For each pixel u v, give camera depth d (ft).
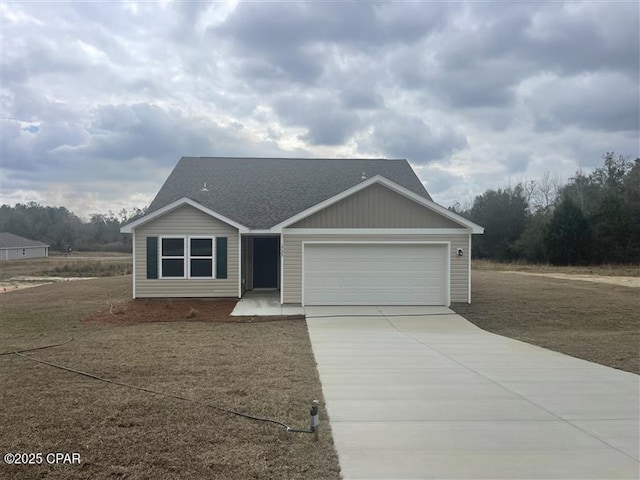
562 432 17.67
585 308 52.44
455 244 54.29
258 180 73.51
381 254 54.24
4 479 13.48
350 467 14.61
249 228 59.11
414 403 20.90
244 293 63.93
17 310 50.34
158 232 57.67
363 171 77.82
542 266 132.87
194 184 71.41
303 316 47.62
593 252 143.13
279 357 29.45
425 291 54.29
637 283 75.51
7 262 180.86
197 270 58.13
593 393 22.58
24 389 21.59
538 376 25.81
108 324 42.75
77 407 19.20
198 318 46.29
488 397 21.89
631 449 16.19
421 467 14.70
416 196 53.78
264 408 19.58
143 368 25.88
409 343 35.81
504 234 177.47
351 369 27.17
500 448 16.19
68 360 27.61
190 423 17.72
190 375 24.59
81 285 77.10
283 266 53.83
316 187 71.87
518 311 50.93
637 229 141.08
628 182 152.76
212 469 14.23
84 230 286.46
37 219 278.46
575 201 159.94
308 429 17.43
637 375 26.08
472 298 58.13
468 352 32.55
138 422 17.70
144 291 57.82
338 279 54.19
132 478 13.65
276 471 14.19
